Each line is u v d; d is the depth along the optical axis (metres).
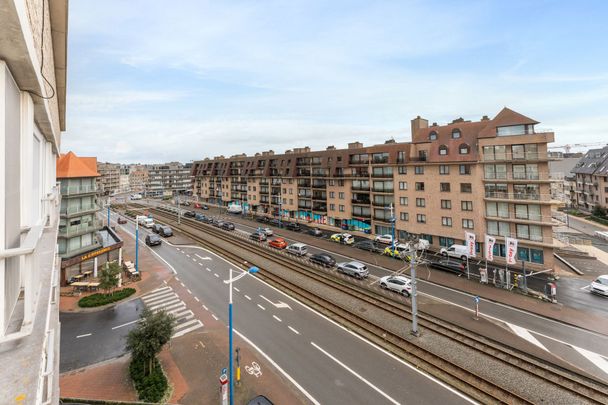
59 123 11.34
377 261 37.75
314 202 63.28
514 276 30.16
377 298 26.55
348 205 56.16
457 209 40.38
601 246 45.88
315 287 29.56
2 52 2.92
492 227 37.94
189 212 77.81
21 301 3.93
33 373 2.61
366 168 53.03
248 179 82.06
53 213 7.36
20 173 3.94
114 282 27.97
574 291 28.52
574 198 81.38
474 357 18.36
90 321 23.86
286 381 16.61
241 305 25.83
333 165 57.41
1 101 2.96
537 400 14.95
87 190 35.81
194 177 110.56
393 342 20.00
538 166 34.69
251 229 60.34
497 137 36.78
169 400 15.35
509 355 18.30
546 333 20.98
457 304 25.59
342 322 22.75
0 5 2.21
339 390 15.90
